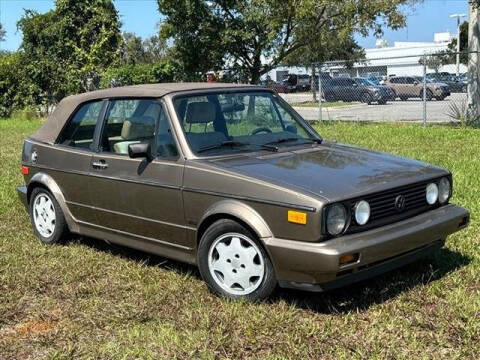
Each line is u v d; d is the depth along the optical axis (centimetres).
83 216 582
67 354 388
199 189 462
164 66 2119
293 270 412
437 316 417
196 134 498
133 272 528
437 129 1559
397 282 479
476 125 1670
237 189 440
